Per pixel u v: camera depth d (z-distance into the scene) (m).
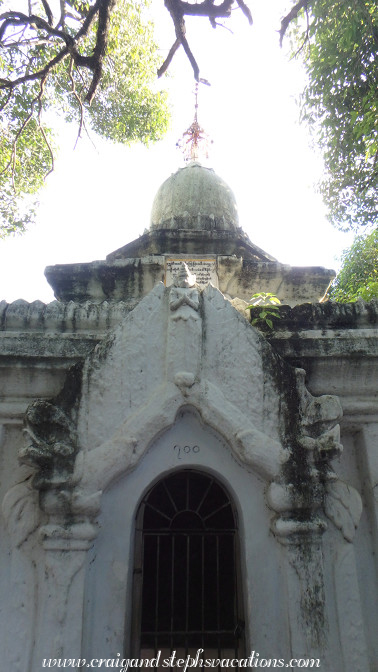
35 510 3.75
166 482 3.99
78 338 4.49
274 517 3.65
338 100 9.45
